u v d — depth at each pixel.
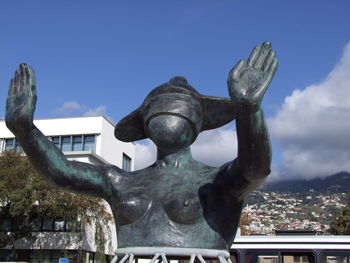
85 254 24.62
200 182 3.19
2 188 21.56
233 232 3.14
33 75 3.14
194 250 2.88
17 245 25.27
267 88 2.54
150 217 3.04
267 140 2.62
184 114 3.24
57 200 22.19
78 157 28.70
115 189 3.34
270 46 2.72
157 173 3.35
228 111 3.45
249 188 2.96
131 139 3.93
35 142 3.08
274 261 10.20
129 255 2.96
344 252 9.88
